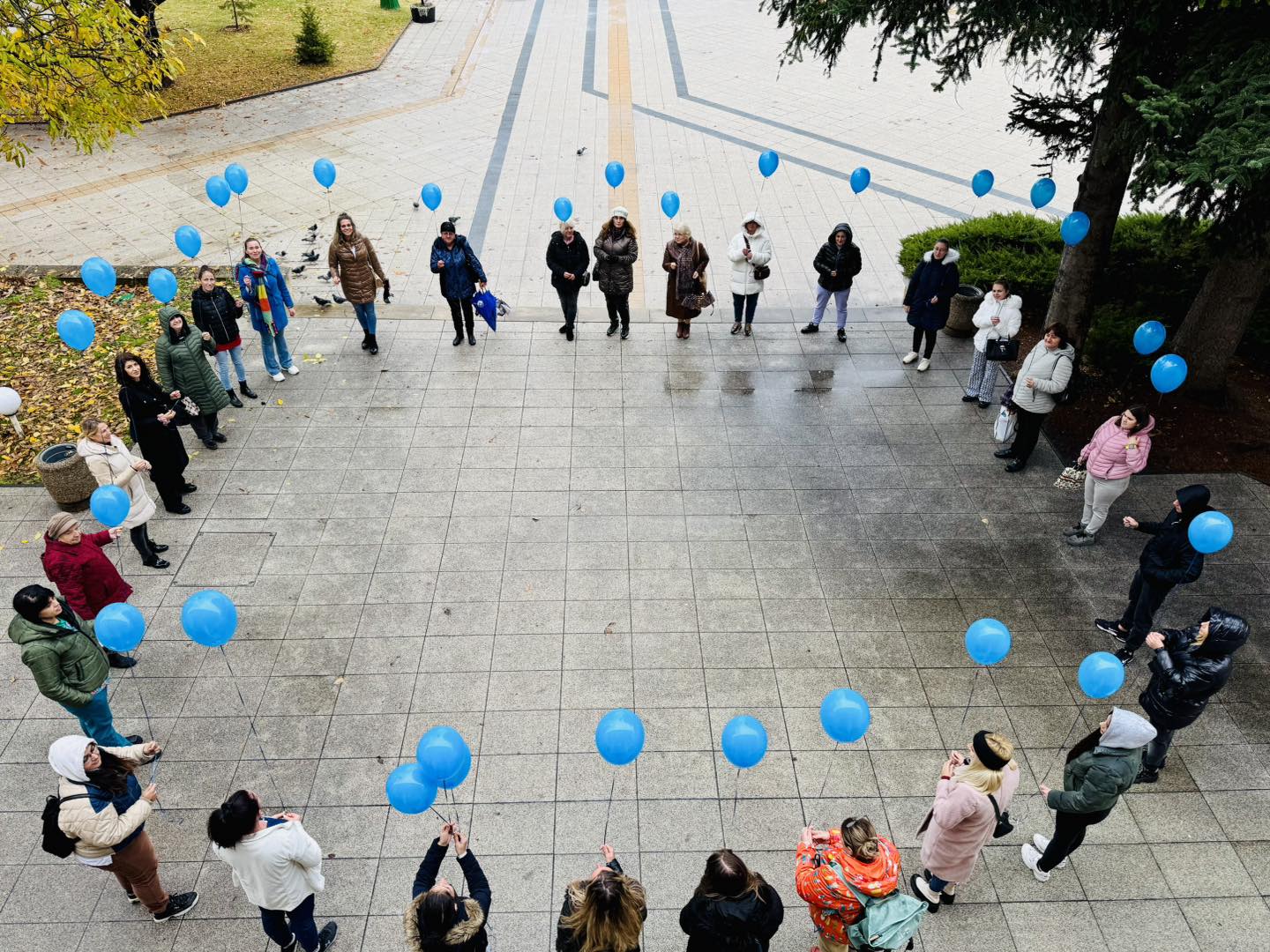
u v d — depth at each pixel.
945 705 7.13
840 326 11.78
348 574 8.24
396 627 7.72
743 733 5.22
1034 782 6.58
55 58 10.54
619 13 27.06
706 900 4.46
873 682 7.31
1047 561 8.52
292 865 4.91
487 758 6.66
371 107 19.95
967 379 11.14
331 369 11.12
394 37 24.47
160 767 6.58
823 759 6.71
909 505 9.16
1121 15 8.14
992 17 7.87
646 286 13.23
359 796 6.41
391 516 8.91
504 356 11.45
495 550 8.52
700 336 11.98
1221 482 9.45
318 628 7.70
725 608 7.95
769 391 10.87
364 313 11.01
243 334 11.77
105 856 5.15
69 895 5.85
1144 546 8.66
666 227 15.03
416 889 4.75
